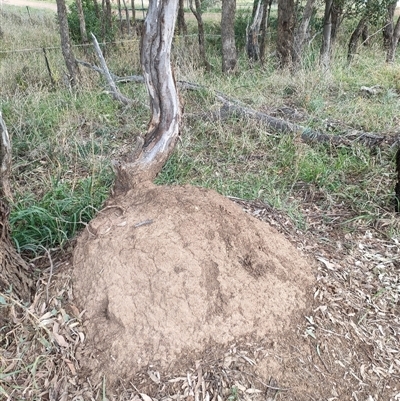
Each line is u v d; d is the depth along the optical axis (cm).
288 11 664
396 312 232
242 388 176
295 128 443
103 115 484
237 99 533
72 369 183
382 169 371
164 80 226
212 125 457
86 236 221
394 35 769
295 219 301
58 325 196
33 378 180
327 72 618
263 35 788
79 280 206
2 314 197
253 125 450
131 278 194
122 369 179
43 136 439
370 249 281
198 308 190
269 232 236
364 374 195
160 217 211
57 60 737
